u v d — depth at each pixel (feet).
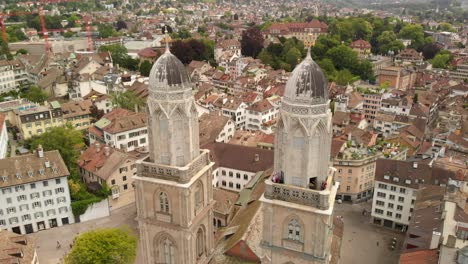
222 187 414.41
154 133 167.12
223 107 570.87
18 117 505.66
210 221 190.39
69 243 334.44
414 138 522.47
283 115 145.59
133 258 278.05
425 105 654.12
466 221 240.94
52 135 416.05
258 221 229.25
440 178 354.95
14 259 243.60
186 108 163.84
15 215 338.34
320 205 145.59
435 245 242.99
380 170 373.61
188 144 167.84
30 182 337.11
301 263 155.74
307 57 144.97
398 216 368.48
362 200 424.05
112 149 401.08
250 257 211.82
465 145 444.14
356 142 461.78
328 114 143.95
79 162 406.82
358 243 352.69
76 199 366.63
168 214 171.94
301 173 148.87
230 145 422.41
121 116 480.23
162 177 169.27
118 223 362.12
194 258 179.63
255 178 355.15
